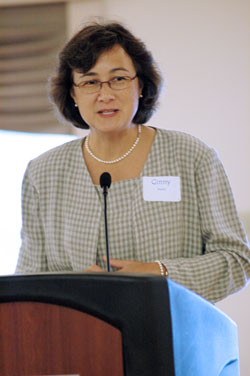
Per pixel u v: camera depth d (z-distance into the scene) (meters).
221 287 3.34
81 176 3.62
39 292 1.97
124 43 3.42
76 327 1.97
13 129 7.70
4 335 1.99
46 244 3.68
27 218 3.75
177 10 7.41
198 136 7.37
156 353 1.92
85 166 3.63
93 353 1.96
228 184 3.61
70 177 3.66
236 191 7.30
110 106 3.36
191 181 3.51
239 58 7.32
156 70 3.63
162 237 3.45
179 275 3.22
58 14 7.59
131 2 7.47
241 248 3.45
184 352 2.03
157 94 3.69
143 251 3.44
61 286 1.97
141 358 1.92
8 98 7.70
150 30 7.44
